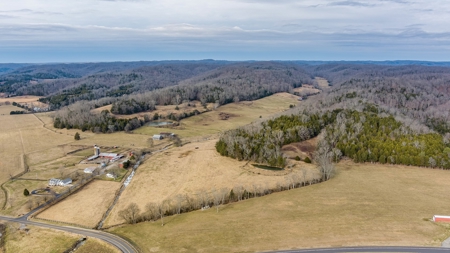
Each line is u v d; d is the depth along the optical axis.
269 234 81.56
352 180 122.50
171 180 130.50
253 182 123.12
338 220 87.44
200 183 125.25
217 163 146.50
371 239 75.94
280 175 129.25
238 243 78.06
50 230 94.50
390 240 75.06
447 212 91.25
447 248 70.81
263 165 142.00
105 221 100.00
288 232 82.00
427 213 90.69
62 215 104.62
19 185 130.75
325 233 80.19
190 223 92.56
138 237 86.50
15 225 98.44
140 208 106.50
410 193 108.12
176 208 103.44
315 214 92.50
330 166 128.12
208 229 86.94
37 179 137.00
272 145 148.62
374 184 117.62
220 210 100.75
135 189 123.81
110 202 113.81
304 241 76.88
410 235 77.06
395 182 119.44
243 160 148.62
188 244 79.44
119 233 90.25
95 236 89.12
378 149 143.25
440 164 133.50
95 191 123.69
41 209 109.00
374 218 87.81
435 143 142.00
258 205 102.56
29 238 90.50
